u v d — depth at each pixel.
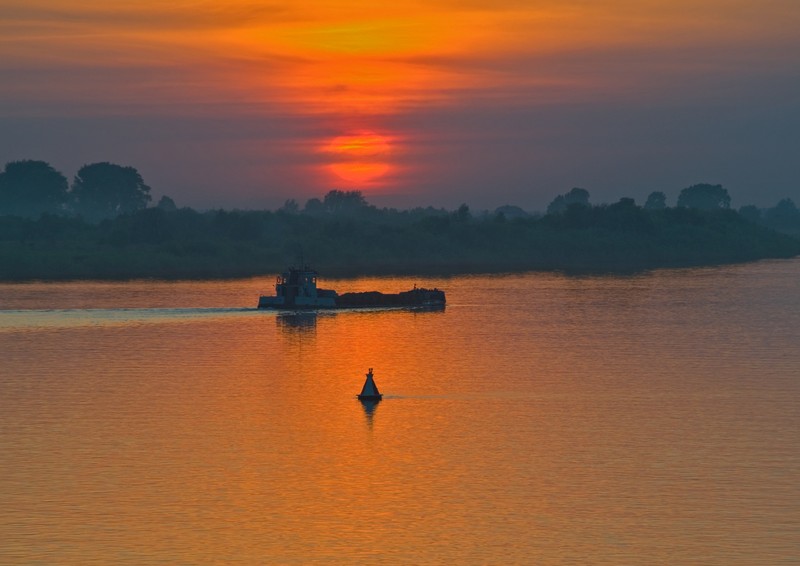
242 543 182.62
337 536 186.00
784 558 176.62
